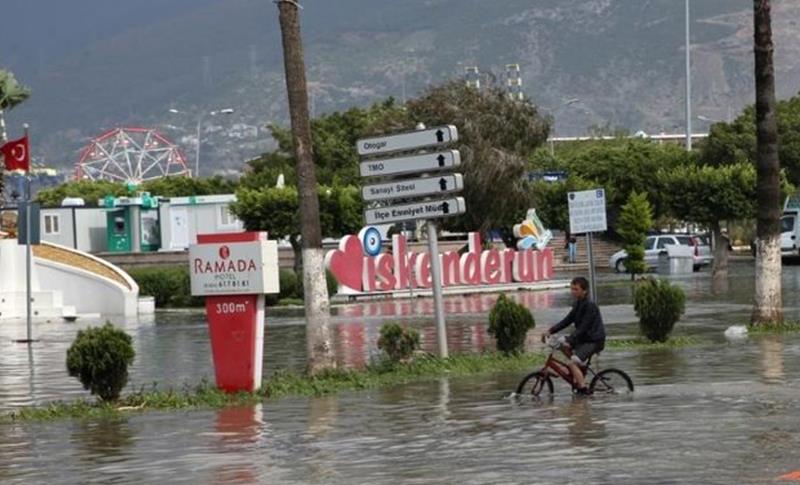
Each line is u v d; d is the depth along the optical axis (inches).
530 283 3558.1
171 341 2059.5
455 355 1537.9
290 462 861.8
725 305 2516.0
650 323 1705.2
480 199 4478.3
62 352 1935.3
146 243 4756.4
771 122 1827.0
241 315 1258.0
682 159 5767.7
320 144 5713.6
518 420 1029.2
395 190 1457.9
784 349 1581.0
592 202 1697.8
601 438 914.7
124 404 1202.0
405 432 985.5
